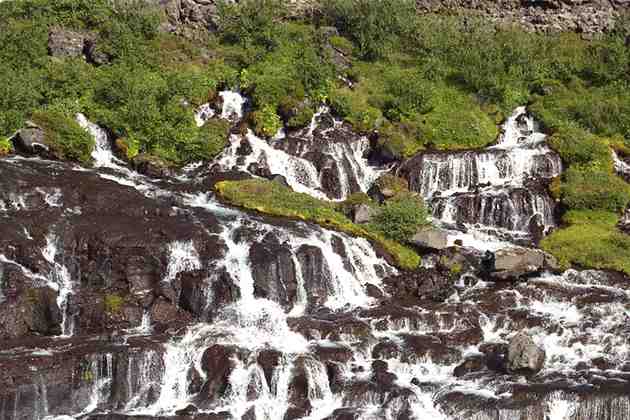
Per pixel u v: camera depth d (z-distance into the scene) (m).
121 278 25.86
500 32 49.22
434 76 44.41
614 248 31.53
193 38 45.97
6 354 22.50
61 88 37.47
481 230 34.16
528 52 46.16
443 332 25.91
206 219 29.38
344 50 46.28
